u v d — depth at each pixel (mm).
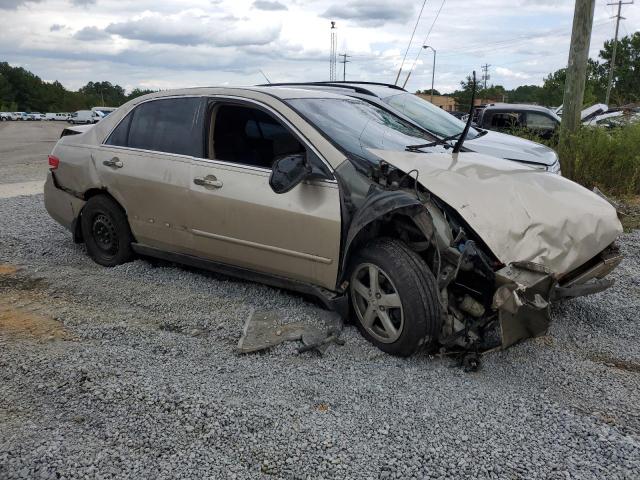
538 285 3359
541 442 2930
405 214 3574
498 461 2777
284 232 4180
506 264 3527
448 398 3318
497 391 3424
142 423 3029
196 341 4016
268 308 4508
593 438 2965
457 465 2746
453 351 3809
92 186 5430
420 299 3590
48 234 6832
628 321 4590
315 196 4031
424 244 3812
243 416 3078
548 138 12898
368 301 3910
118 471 2682
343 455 2795
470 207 3711
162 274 5281
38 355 3738
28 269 5547
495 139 8430
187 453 2809
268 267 4395
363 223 3666
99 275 5301
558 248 3691
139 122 5219
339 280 4020
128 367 3580
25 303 4738
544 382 3580
